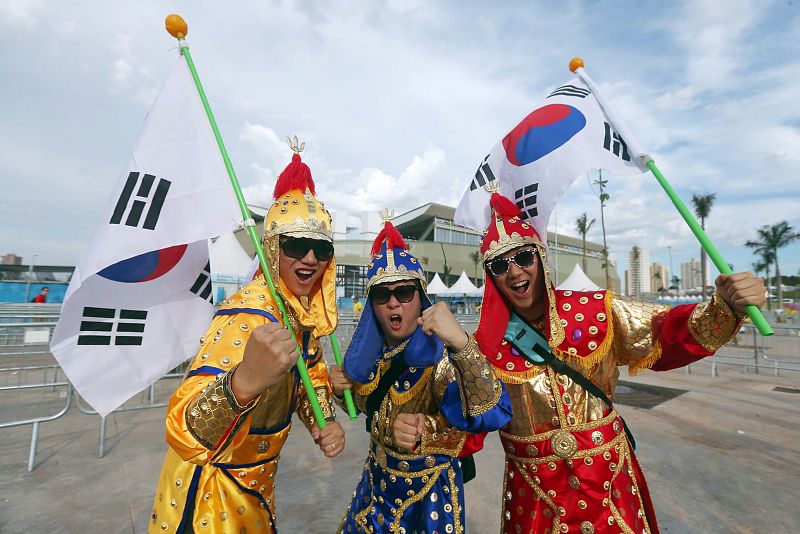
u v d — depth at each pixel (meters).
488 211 2.48
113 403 1.76
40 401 6.01
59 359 1.66
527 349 1.69
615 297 1.72
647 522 1.67
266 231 1.60
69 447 4.21
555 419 1.62
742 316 1.41
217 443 1.13
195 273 2.06
